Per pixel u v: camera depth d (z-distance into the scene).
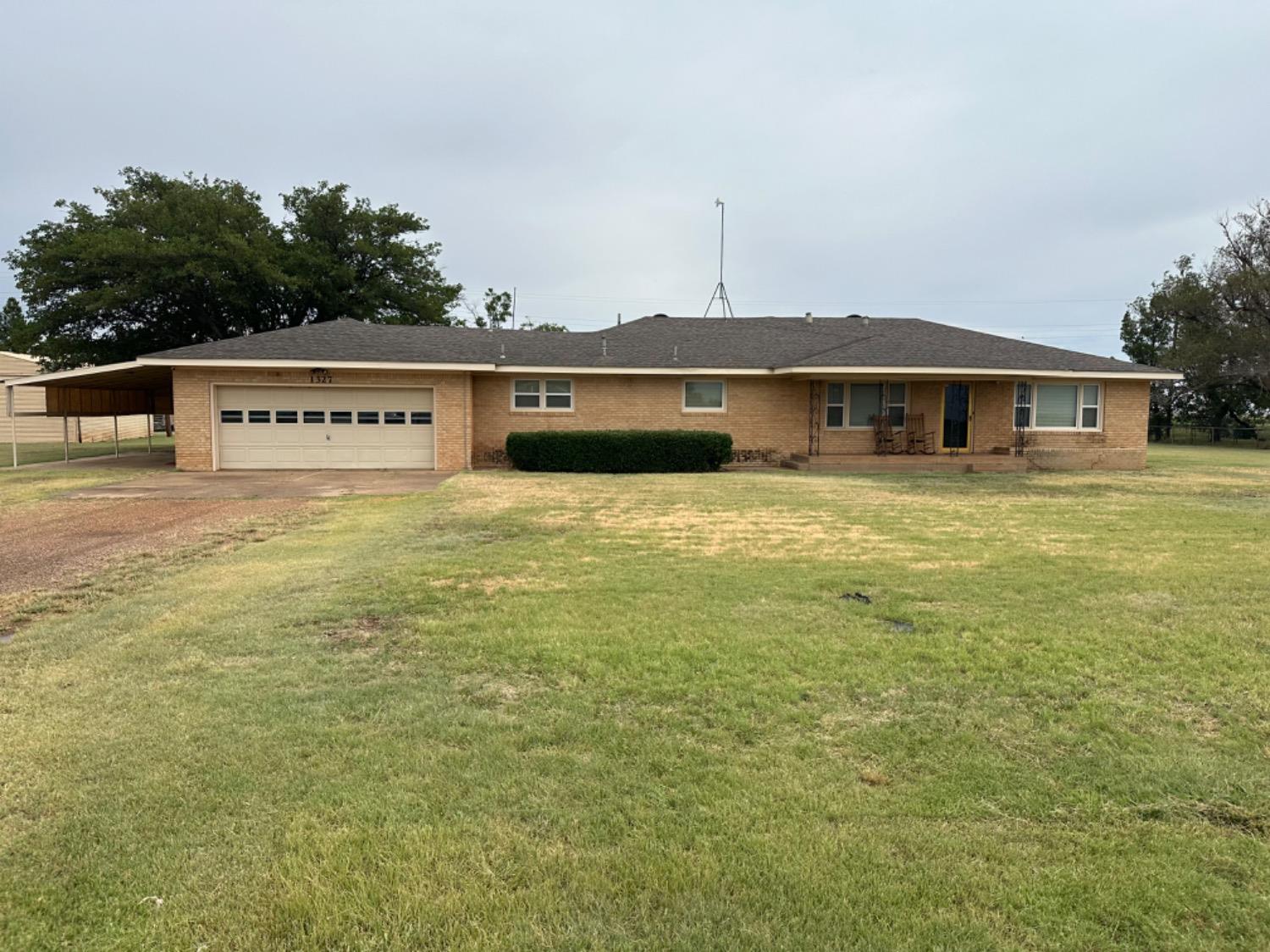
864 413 20.05
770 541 8.78
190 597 6.29
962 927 2.41
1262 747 3.62
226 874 2.65
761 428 19.75
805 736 3.72
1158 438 43.56
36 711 4.01
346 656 4.86
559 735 3.72
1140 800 3.16
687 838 2.88
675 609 5.85
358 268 36.88
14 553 8.15
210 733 3.74
